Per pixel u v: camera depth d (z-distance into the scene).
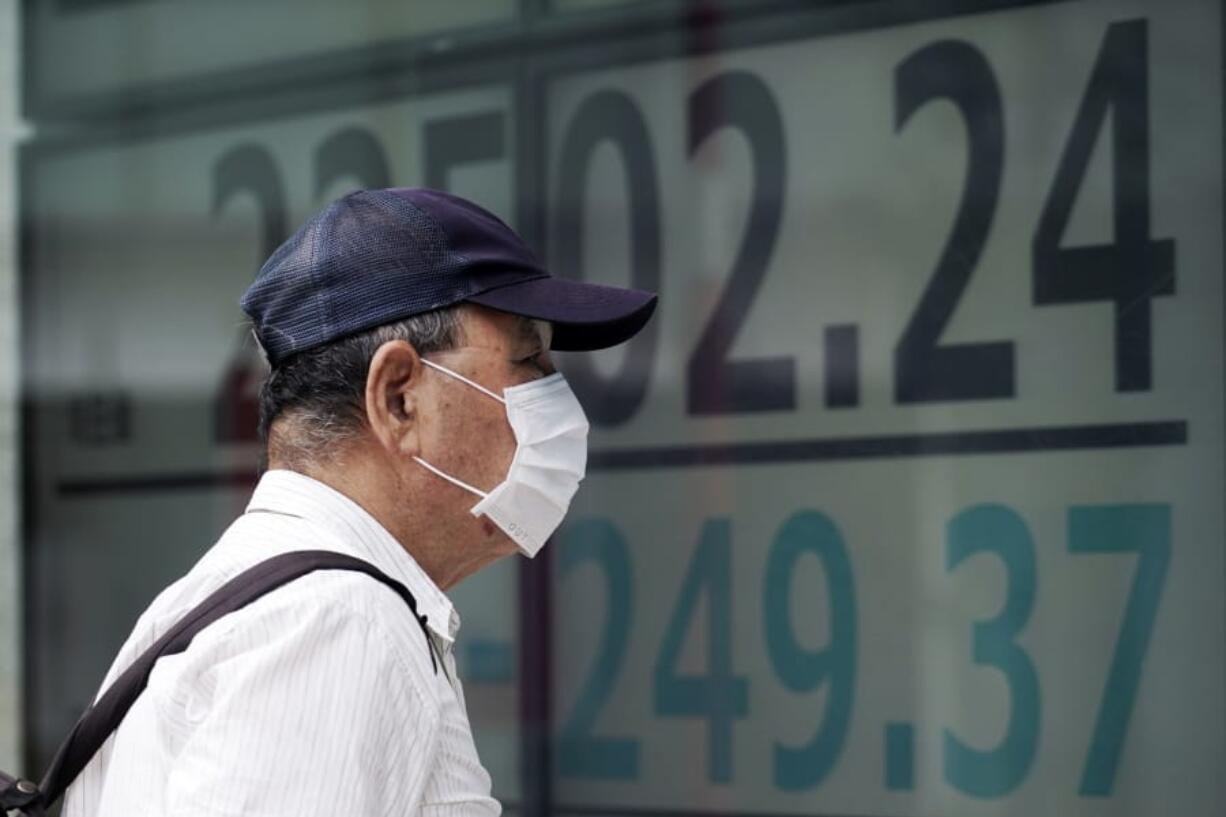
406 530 2.71
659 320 5.70
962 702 5.22
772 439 5.52
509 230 2.80
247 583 2.48
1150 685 4.98
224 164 6.40
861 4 5.41
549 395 2.79
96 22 6.61
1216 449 4.90
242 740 2.35
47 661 6.60
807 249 5.49
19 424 6.66
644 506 5.71
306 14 6.27
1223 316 4.90
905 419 5.32
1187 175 4.95
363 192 2.75
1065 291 5.11
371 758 2.40
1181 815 4.93
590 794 5.75
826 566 5.43
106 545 6.54
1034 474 5.14
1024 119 5.18
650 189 5.73
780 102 5.54
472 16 6.00
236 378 6.33
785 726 5.47
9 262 6.70
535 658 5.84
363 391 2.65
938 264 5.29
